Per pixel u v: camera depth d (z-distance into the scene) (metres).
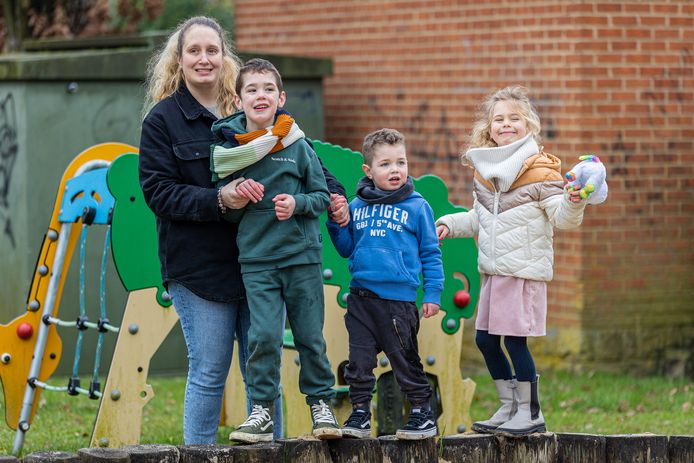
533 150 6.68
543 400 10.81
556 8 11.88
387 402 8.59
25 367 8.81
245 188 6.14
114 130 12.26
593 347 11.97
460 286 8.48
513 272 6.62
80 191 8.73
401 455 6.51
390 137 6.63
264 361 6.32
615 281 12.03
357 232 6.66
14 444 8.72
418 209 6.61
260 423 6.34
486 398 11.01
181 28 6.78
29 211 11.96
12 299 12.23
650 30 11.98
